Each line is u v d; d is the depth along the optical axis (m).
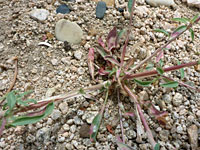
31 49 0.17
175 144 0.14
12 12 0.18
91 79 0.16
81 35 0.17
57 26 0.17
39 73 0.16
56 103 0.14
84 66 0.16
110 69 0.16
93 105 0.15
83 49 0.17
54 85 0.15
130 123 0.14
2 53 0.16
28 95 0.15
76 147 0.13
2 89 0.15
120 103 0.14
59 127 0.14
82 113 0.14
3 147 0.13
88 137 0.14
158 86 0.16
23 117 0.11
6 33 0.17
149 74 0.14
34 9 0.18
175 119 0.14
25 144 0.13
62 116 0.14
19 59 0.16
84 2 0.19
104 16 0.19
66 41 0.17
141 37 0.18
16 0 0.19
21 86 0.15
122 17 0.19
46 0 0.19
